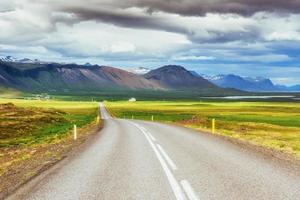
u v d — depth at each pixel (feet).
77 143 95.71
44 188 39.99
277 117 329.52
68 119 302.45
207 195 36.11
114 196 36.17
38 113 298.35
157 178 44.96
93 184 41.83
